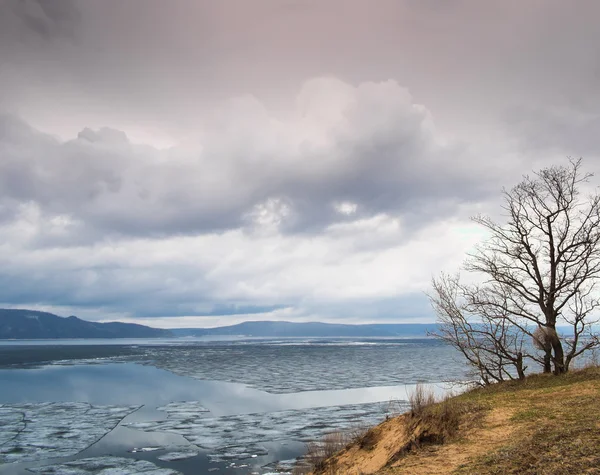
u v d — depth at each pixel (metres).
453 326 22.22
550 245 19.78
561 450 8.95
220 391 52.50
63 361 108.94
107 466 22.84
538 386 17.75
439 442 11.61
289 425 32.12
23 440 28.41
